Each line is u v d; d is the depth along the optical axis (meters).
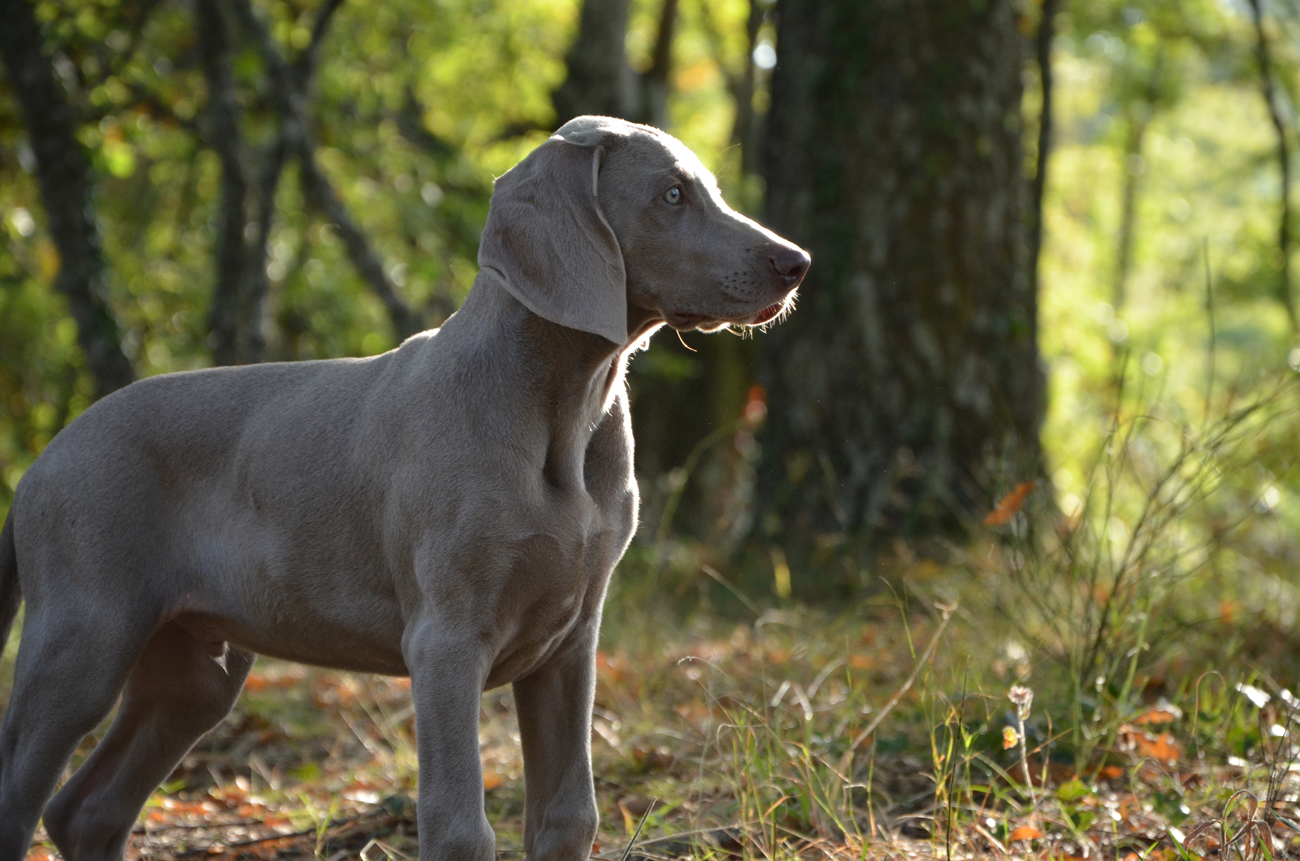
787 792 4.15
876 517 8.20
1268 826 3.46
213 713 3.97
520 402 3.23
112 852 3.92
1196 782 4.28
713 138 22.20
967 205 8.48
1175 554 5.28
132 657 3.56
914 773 4.53
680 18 20.50
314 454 3.47
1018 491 5.16
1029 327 8.70
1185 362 21.69
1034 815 3.87
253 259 9.11
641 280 3.33
